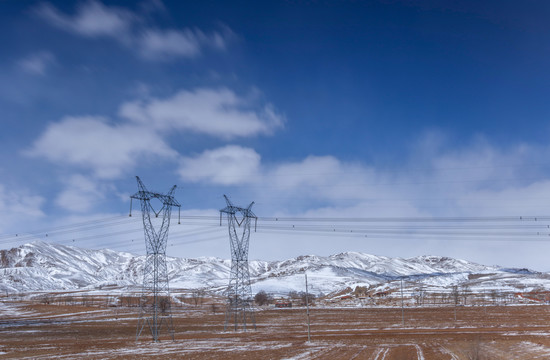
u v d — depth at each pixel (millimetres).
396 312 198250
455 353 71375
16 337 117125
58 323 166875
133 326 152875
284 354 74125
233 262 129375
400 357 68062
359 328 127875
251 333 119188
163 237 104062
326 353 74062
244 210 127500
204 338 108438
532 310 190875
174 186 103250
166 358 72562
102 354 79000
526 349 74125
